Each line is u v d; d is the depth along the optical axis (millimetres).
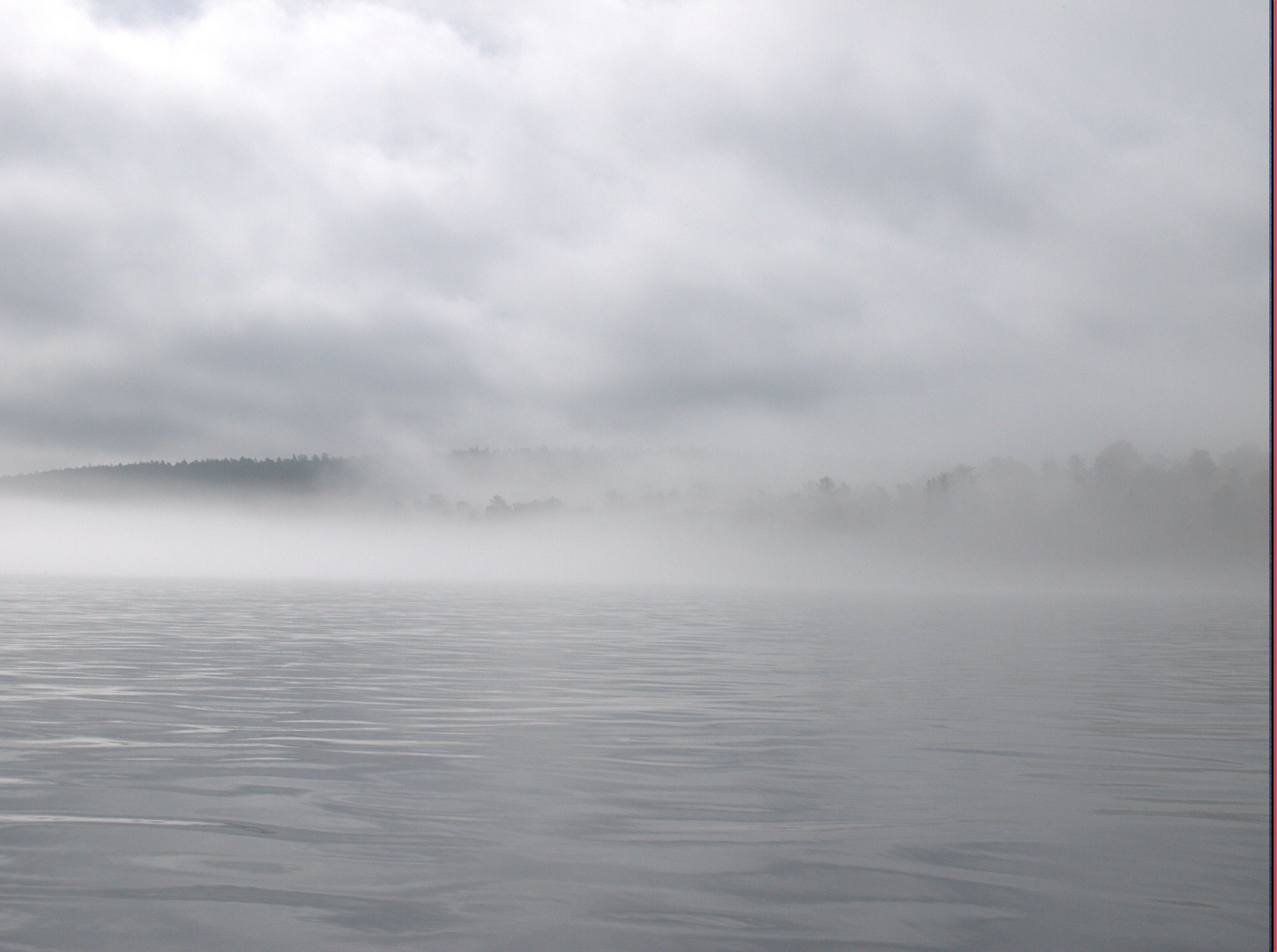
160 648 20703
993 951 5074
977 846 6836
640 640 24906
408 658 19203
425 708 12852
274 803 7867
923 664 19297
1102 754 10117
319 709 12703
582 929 5312
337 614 33781
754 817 7555
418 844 6805
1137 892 5922
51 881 5969
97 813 7531
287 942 5105
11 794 8070
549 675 16531
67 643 21578
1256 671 18406
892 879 6148
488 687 14992
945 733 11312
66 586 58344
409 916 5480
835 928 5352
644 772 9086
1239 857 6621
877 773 9133
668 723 11812
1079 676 17312
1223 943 5180
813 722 11977
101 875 6082
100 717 11961
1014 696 14453
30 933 5176
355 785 8508
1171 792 8461
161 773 8891
